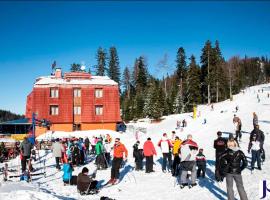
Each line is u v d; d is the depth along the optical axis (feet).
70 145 81.46
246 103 231.50
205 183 47.44
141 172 64.23
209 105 269.85
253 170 52.47
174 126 192.44
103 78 219.20
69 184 55.57
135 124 252.62
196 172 51.03
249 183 44.39
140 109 295.89
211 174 53.42
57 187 53.21
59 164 77.25
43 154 105.09
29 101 213.66
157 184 51.70
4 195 34.91
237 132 92.27
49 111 193.88
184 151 46.62
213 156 72.64
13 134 185.26
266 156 66.74
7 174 67.41
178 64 329.31
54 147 75.15
